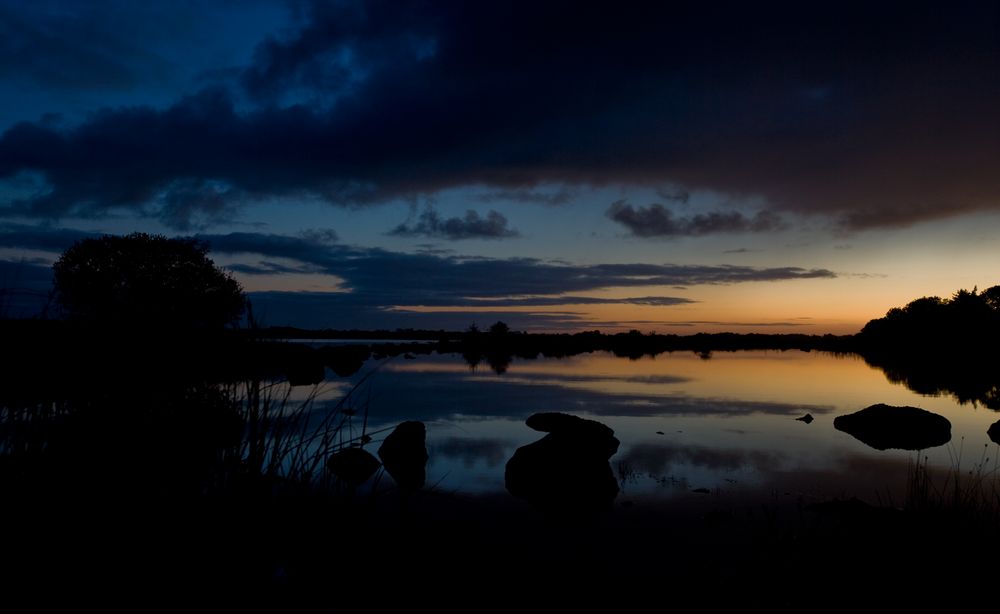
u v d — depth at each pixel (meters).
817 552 4.83
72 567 2.41
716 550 5.05
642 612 3.83
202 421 3.17
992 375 26.72
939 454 9.42
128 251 13.56
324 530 3.58
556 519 5.93
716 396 17.42
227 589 2.67
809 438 10.85
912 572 4.28
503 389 18.56
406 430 8.88
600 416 13.46
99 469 2.76
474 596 3.83
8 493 2.48
